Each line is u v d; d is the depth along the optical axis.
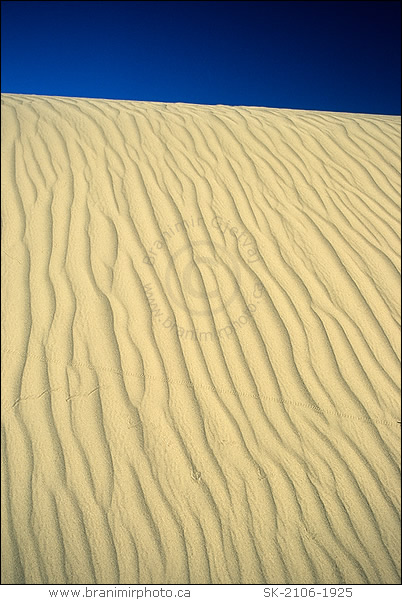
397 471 2.79
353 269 3.80
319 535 2.51
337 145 5.12
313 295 3.58
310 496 2.63
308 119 5.75
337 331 3.40
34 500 2.40
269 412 2.93
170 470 2.61
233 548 2.40
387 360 3.30
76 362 2.93
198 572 2.31
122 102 6.22
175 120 5.35
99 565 2.28
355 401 3.07
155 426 2.76
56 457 2.55
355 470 2.76
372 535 2.54
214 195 4.23
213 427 2.81
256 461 2.71
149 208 3.98
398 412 3.06
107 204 3.94
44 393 2.77
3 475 2.45
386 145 5.21
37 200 3.85
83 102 5.95
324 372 3.18
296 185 4.48
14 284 3.24
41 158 4.30
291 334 3.33
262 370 3.11
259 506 2.55
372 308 3.57
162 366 3.01
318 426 2.91
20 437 2.59
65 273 3.37
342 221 4.18
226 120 5.47
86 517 2.40
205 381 2.99
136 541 2.37
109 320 3.16
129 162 4.44
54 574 2.21
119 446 2.65
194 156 4.67
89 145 4.60
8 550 2.23
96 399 2.80
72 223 3.72
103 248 3.59
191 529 2.44
